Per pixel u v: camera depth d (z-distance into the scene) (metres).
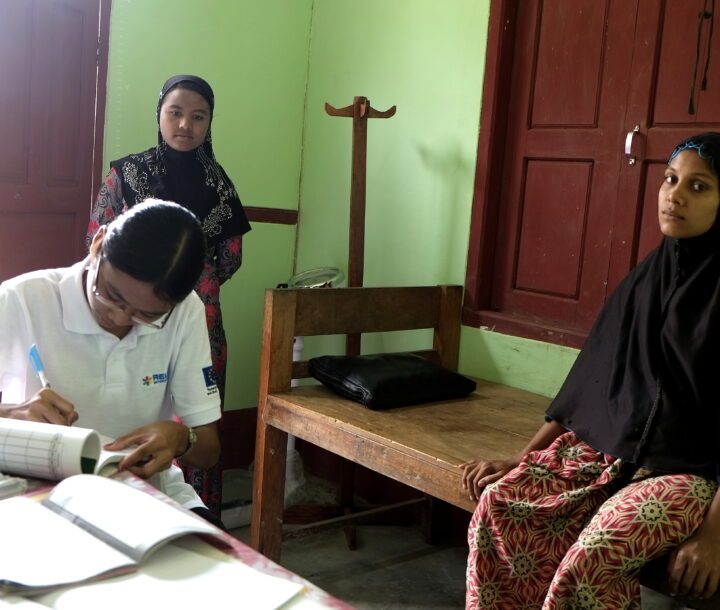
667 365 1.68
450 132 3.12
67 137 3.04
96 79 3.09
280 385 2.71
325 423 2.45
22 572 0.91
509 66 2.97
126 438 1.41
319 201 3.73
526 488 1.75
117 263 1.28
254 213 3.67
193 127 2.74
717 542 1.47
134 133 3.23
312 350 3.75
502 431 2.35
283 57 3.67
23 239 2.99
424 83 3.22
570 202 2.82
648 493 1.55
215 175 2.88
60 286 1.50
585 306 2.78
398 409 2.55
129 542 0.99
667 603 2.40
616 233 2.67
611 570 1.49
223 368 2.91
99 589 0.90
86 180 3.12
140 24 3.18
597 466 1.76
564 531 1.71
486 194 3.00
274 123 3.69
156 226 1.28
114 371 1.54
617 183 2.66
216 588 0.92
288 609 0.89
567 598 1.52
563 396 1.91
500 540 1.73
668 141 2.51
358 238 3.11
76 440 1.21
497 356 2.97
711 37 2.41
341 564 2.94
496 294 3.08
